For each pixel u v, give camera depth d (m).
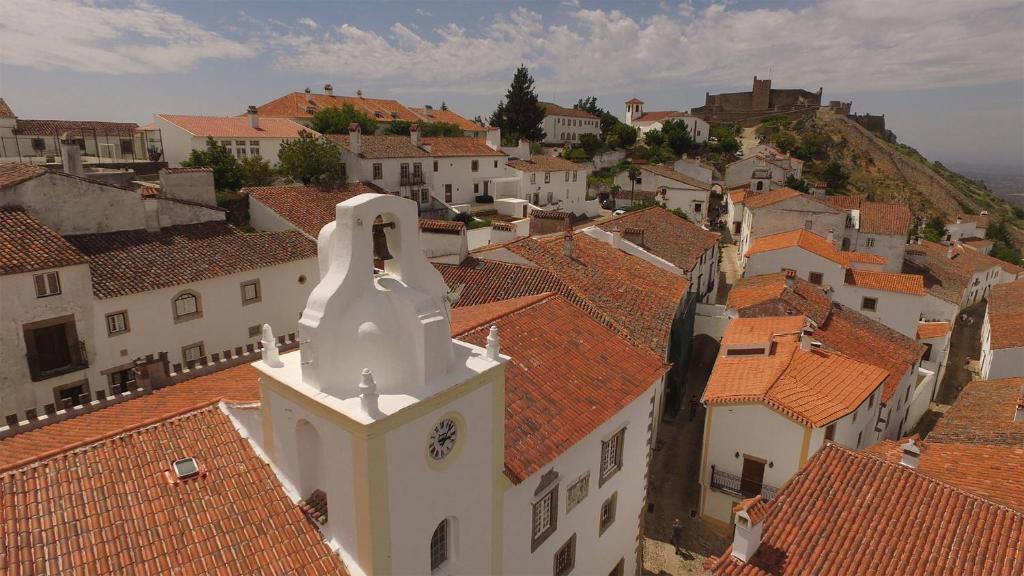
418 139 61.97
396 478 9.69
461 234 24.78
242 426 11.81
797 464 20.80
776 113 136.25
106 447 10.48
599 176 94.12
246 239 32.88
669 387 30.72
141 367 16.41
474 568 12.12
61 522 8.97
